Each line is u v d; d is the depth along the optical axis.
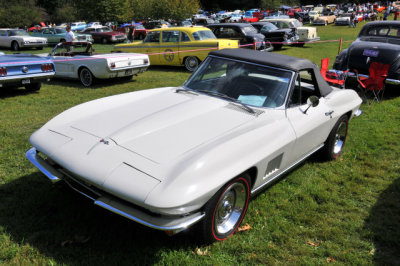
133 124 2.97
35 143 2.96
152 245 2.76
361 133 5.83
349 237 3.08
